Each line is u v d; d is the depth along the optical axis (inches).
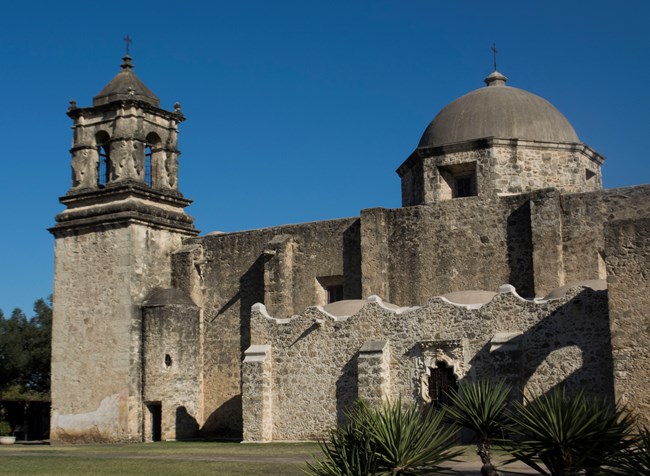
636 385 938.7
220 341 1572.3
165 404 1491.1
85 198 1598.2
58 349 1574.8
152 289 1561.3
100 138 1647.4
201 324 1594.5
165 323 1510.8
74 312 1571.1
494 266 1339.8
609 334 1029.8
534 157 1408.7
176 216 1630.2
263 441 1274.6
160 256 1589.6
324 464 626.2
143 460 1021.8
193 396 1541.6
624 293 958.4
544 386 1067.3
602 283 1136.8
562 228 1293.1
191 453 1126.4
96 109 1621.6
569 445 611.2
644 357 938.7
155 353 1504.7
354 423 639.8
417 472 611.8
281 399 1284.4
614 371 952.3
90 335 1546.5
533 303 1094.4
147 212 1571.1
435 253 1385.3
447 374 1146.7
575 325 1057.5
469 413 713.6
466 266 1359.5
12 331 2268.7
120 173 1583.4
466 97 1525.6
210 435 1553.9
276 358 1298.0
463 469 812.0
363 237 1430.9
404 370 1179.3
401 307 1328.7
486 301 1182.3
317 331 1267.2
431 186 1440.7
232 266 1583.4
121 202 1562.5
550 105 1503.4
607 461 599.5
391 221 1424.7
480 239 1357.0
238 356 1550.2
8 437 1630.2
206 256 1611.7
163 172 1648.6
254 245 1566.2
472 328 1136.8
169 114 1667.1
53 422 1556.3
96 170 1631.4
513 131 1430.9
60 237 1609.3
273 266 1505.9
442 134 1473.9
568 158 1417.3
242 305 1561.3
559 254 1279.5
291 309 1499.8
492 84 1574.8
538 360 1077.8
